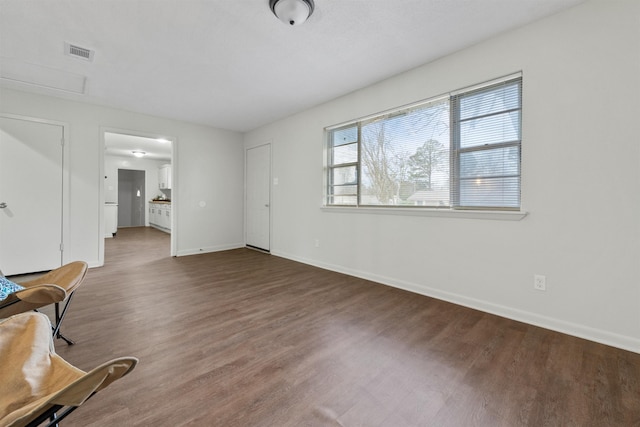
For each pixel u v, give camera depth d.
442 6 2.02
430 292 2.87
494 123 2.46
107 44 2.46
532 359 1.75
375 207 3.40
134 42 2.44
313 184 4.19
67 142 3.75
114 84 3.29
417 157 3.01
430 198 2.91
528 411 1.33
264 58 2.73
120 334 2.04
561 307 2.11
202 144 5.11
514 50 2.28
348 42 2.46
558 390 1.47
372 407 1.35
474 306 2.56
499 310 2.41
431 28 2.27
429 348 1.88
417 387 1.50
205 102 3.92
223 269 3.96
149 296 2.85
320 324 2.24
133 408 1.32
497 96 2.45
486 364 1.71
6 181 3.39
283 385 1.51
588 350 1.85
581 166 2.00
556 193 2.11
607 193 1.91
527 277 2.26
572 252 2.05
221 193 5.39
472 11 2.07
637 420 1.27
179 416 1.28
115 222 7.33
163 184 9.02
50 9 2.01
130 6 1.99
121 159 8.59
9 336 0.92
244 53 2.63
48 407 0.66
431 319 2.33
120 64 2.82
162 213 8.29
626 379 1.55
